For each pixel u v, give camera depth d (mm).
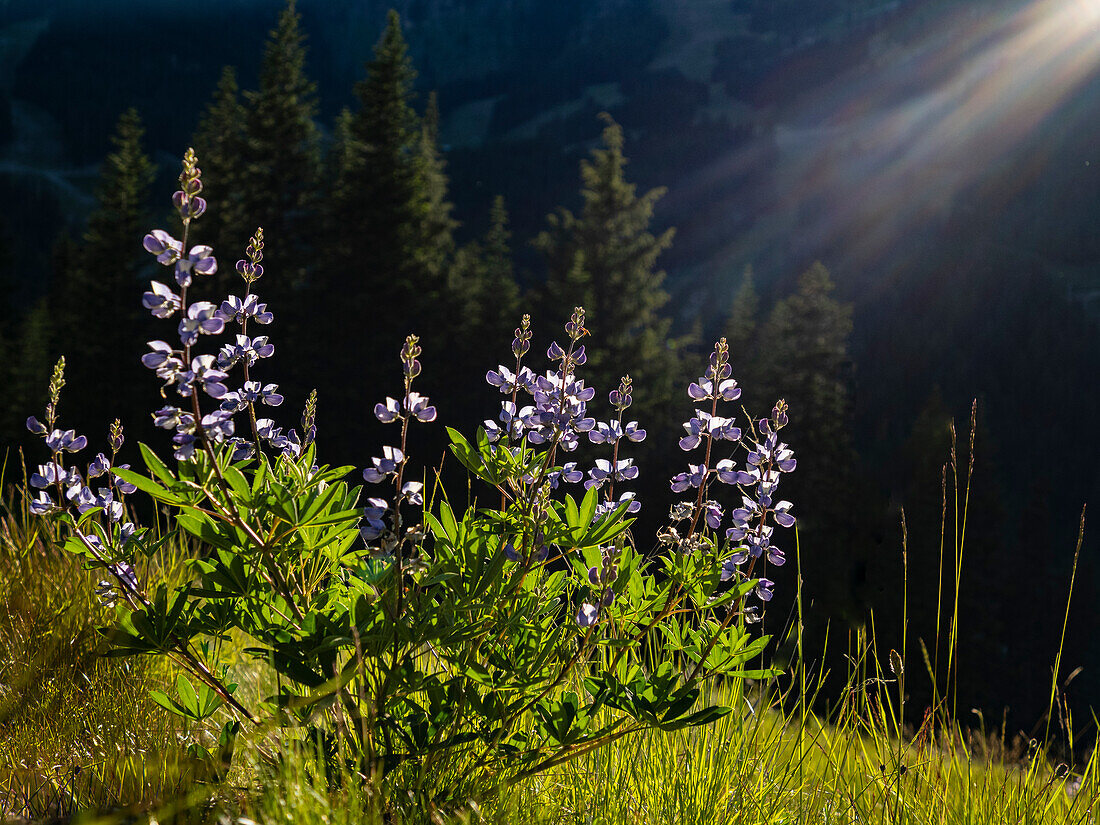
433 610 2266
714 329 111688
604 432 2637
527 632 2467
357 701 2387
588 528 2373
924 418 49344
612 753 2713
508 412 2607
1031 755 2971
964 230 175125
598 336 37094
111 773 2361
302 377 31391
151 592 2996
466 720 2494
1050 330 129000
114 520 2459
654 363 38062
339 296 32500
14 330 39531
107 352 33188
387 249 33938
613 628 2619
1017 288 141375
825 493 33969
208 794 2150
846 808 2639
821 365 39250
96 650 3137
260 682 3119
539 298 38969
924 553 34906
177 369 2002
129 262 35000
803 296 41406
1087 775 2807
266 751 2383
